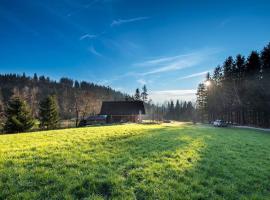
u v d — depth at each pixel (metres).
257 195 7.11
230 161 11.48
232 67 70.38
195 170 9.23
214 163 10.65
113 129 26.42
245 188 7.83
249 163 11.35
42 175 7.48
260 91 52.38
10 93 132.00
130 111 81.44
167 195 6.66
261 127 54.53
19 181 6.98
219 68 82.06
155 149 13.07
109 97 172.00
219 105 79.25
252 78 58.00
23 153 10.53
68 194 6.29
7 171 7.77
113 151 12.01
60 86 184.62
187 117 142.88
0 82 158.25
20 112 45.03
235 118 74.62
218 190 7.39
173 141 17.06
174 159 10.82
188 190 7.13
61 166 8.67
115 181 7.29
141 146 13.89
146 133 22.36
